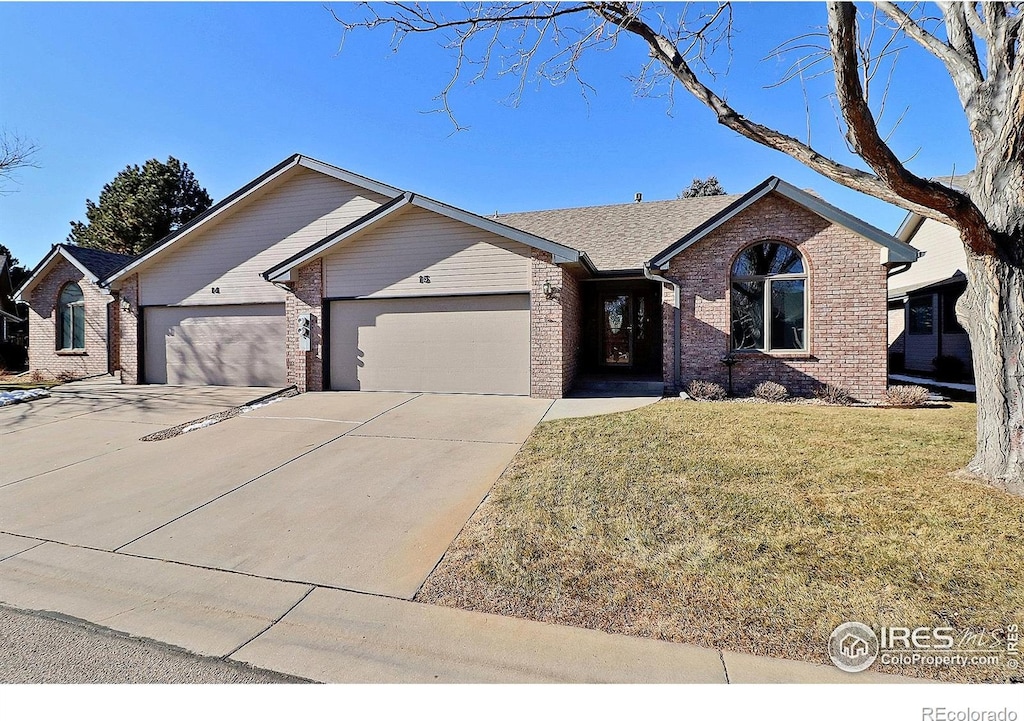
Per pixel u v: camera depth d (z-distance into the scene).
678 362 10.84
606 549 3.53
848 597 2.81
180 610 3.00
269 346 12.50
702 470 5.02
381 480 5.32
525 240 9.84
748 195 10.20
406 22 5.43
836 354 10.03
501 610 2.91
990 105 4.36
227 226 12.90
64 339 16.16
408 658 2.52
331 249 10.95
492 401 9.62
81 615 2.95
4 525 4.32
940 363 13.91
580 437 6.59
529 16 5.32
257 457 6.27
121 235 28.39
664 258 10.59
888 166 3.88
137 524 4.31
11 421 8.59
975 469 4.59
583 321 13.98
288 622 2.86
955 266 15.16
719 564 3.23
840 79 3.70
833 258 10.01
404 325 10.80
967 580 2.92
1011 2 4.21
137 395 11.16
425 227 10.60
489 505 4.48
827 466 5.01
